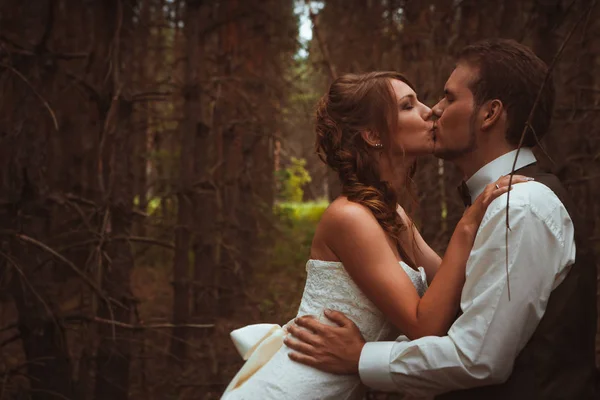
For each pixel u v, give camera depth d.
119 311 4.02
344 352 1.69
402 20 5.91
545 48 3.67
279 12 7.34
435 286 1.60
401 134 1.80
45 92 3.54
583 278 1.57
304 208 10.18
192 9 5.84
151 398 4.43
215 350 4.99
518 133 1.66
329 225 1.75
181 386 4.45
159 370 4.76
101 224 3.92
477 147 1.70
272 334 1.84
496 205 1.53
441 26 5.23
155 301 6.70
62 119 3.96
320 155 1.90
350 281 1.73
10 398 3.47
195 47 5.89
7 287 3.44
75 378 3.67
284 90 7.43
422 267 1.91
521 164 1.67
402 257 1.82
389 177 1.85
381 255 1.68
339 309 1.73
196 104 5.90
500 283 1.49
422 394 1.60
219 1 6.79
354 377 1.73
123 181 4.16
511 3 4.24
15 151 3.40
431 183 5.09
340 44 6.62
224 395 1.78
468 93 1.69
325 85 5.87
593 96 3.72
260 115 7.00
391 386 1.62
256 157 7.45
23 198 3.41
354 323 1.72
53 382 3.49
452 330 1.54
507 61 1.66
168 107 7.31
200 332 5.33
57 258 3.37
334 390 1.71
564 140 3.63
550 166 3.65
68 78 3.86
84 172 4.12
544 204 1.52
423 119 1.82
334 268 1.75
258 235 7.47
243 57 7.06
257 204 7.25
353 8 6.72
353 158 1.81
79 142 4.02
